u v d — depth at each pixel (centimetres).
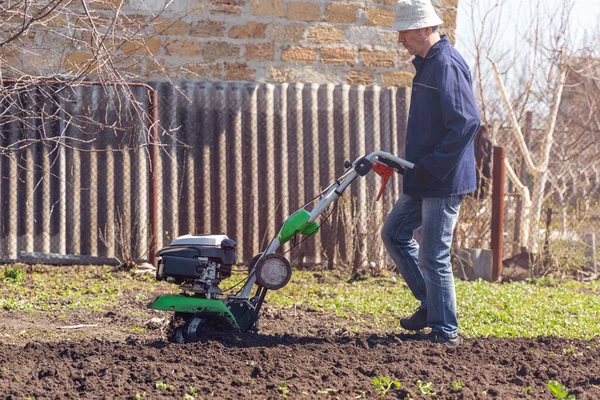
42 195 927
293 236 517
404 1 510
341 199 969
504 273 980
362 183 984
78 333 598
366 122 998
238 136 968
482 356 490
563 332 621
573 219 1040
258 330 534
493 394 403
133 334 594
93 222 936
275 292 812
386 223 548
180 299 498
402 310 725
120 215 937
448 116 491
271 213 975
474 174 525
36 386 408
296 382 421
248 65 988
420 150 516
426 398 396
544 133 1242
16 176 918
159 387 409
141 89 945
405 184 517
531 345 526
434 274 514
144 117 938
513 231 1108
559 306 759
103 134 935
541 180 1093
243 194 970
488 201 986
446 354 490
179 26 966
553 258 985
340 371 441
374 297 795
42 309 702
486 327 636
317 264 981
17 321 643
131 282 852
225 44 981
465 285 872
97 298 757
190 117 959
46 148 920
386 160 540
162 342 505
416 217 539
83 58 912
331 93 988
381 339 520
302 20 997
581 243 1016
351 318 682
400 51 1019
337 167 990
